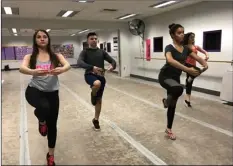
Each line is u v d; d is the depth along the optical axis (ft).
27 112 13.83
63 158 7.94
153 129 10.60
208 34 19.62
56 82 7.03
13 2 18.43
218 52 18.71
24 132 10.43
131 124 11.35
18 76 35.47
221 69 18.45
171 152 8.25
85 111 13.89
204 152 8.20
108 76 33.22
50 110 6.97
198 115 12.59
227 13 17.60
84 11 23.40
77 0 18.53
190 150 8.38
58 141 9.38
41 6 20.34
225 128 10.55
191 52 9.17
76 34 53.26
